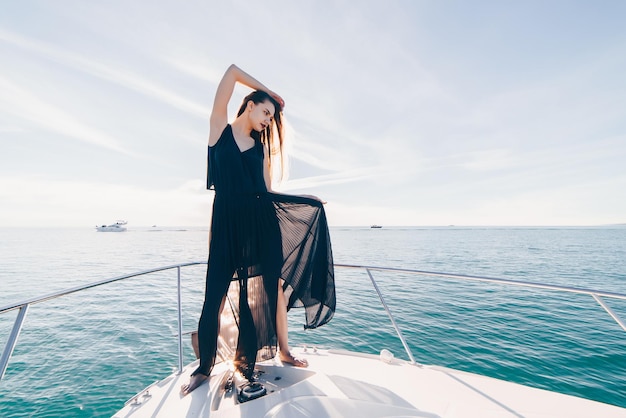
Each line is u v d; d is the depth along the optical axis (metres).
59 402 6.14
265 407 1.58
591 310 12.16
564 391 6.16
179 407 1.64
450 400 1.73
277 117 2.41
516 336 8.95
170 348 8.62
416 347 8.25
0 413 5.83
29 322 10.98
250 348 1.92
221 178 2.01
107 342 9.04
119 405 6.06
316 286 2.22
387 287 17.14
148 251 46.09
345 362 2.20
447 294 15.20
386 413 1.50
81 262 31.53
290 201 2.22
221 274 1.94
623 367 7.02
